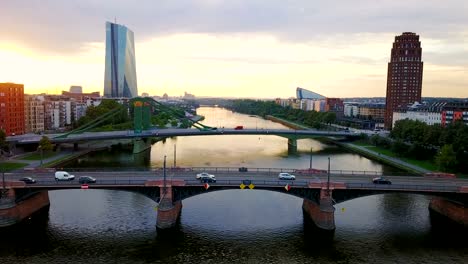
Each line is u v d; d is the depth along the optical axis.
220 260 92.38
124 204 130.00
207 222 115.38
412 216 123.25
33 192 112.12
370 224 115.50
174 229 109.75
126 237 104.00
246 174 130.38
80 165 189.62
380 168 193.50
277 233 108.19
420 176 137.00
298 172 134.62
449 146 177.38
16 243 99.25
